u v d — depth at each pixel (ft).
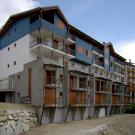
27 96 124.88
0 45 182.60
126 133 128.77
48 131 97.25
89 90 161.27
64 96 133.59
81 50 190.39
